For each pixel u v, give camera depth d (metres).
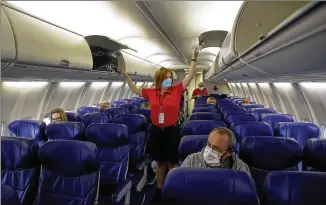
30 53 2.62
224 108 6.23
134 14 3.42
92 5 2.86
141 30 4.46
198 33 4.72
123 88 11.71
